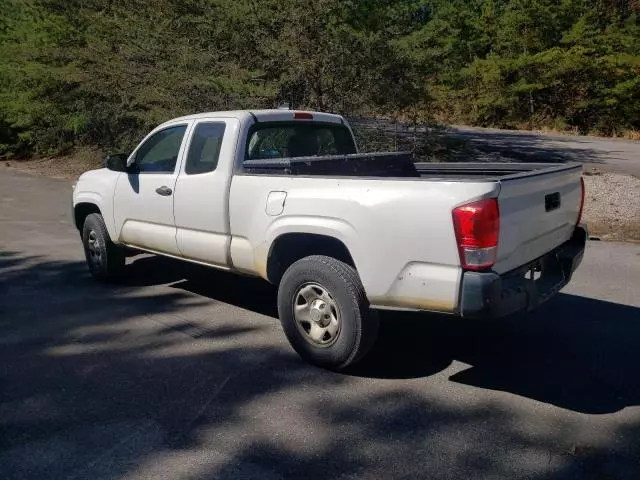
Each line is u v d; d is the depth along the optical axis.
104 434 3.87
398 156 6.12
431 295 4.13
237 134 5.43
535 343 5.35
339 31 12.91
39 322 5.91
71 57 17.59
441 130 15.25
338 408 4.20
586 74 29.28
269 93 12.88
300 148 6.09
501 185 3.99
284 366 4.89
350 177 4.52
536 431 3.89
